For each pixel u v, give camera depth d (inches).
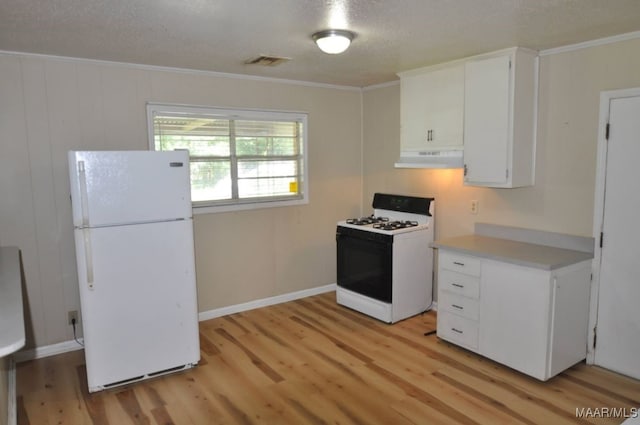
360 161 202.5
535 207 138.1
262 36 112.5
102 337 114.3
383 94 188.1
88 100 137.7
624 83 116.3
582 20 102.4
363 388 116.8
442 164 146.9
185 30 106.7
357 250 169.8
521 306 118.7
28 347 135.0
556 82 129.8
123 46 121.1
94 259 111.7
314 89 185.0
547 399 109.7
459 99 142.9
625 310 120.4
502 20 102.0
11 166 128.6
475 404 108.1
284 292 186.5
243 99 167.0
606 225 122.0
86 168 109.2
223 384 119.8
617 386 115.9
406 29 107.8
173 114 153.6
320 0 87.4
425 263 168.6
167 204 120.2
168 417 104.9
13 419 100.5
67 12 92.9
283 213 182.7
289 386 118.4
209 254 165.8
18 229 131.0
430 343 144.0
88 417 105.0
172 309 123.3
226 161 166.9
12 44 117.8
